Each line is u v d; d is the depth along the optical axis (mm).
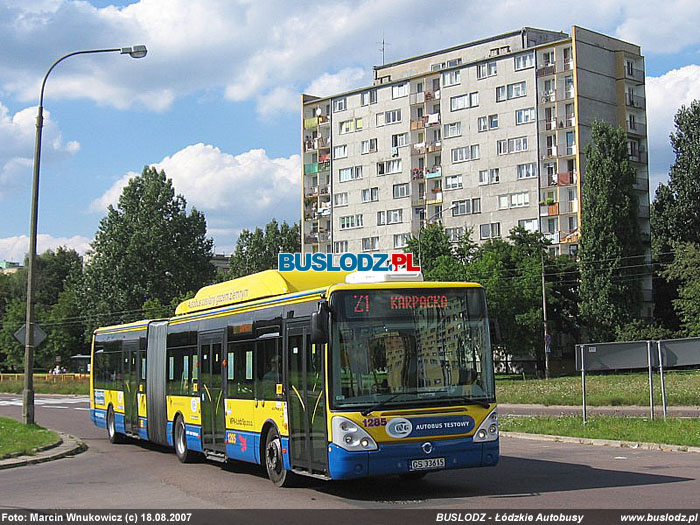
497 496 12320
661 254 85625
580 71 84125
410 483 14180
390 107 97062
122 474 16875
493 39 96000
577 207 82875
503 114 88000
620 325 75000
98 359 26828
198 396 18047
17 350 100688
